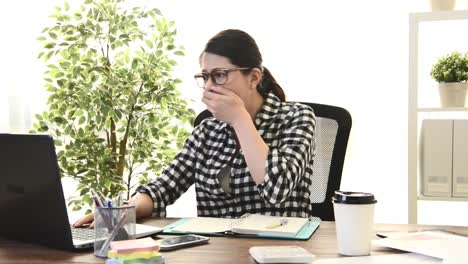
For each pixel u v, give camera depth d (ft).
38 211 3.36
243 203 4.78
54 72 7.05
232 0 8.07
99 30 6.97
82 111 6.93
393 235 3.46
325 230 3.75
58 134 7.00
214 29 8.14
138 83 6.98
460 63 6.44
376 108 7.72
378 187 7.78
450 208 7.60
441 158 6.41
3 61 7.99
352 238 3.02
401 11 7.59
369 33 7.69
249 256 3.06
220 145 5.00
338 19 7.77
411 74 6.52
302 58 7.88
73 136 6.96
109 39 6.97
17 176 3.37
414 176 6.54
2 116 7.98
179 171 5.11
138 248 2.81
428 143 6.46
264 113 4.85
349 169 7.86
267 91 5.04
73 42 7.09
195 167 5.14
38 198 3.30
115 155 7.04
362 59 7.72
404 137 7.65
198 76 4.53
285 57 7.93
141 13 7.15
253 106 4.87
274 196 4.01
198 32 8.19
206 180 4.92
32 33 8.20
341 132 5.35
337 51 7.79
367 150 7.79
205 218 4.24
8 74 8.04
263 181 4.09
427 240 3.26
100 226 3.16
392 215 7.74
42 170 3.18
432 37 7.45
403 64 7.60
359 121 7.77
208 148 5.09
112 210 3.14
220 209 4.94
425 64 7.48
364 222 3.02
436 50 7.45
